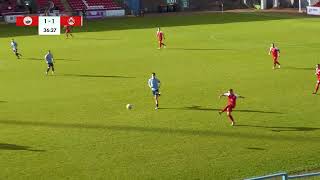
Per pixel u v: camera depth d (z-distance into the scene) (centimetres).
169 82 9056
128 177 4925
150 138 6034
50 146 5775
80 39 15062
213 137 6053
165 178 4891
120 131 6300
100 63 11050
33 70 10319
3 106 7512
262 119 6738
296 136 6050
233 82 8956
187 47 13250
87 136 6112
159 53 12338
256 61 11044
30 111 7225
